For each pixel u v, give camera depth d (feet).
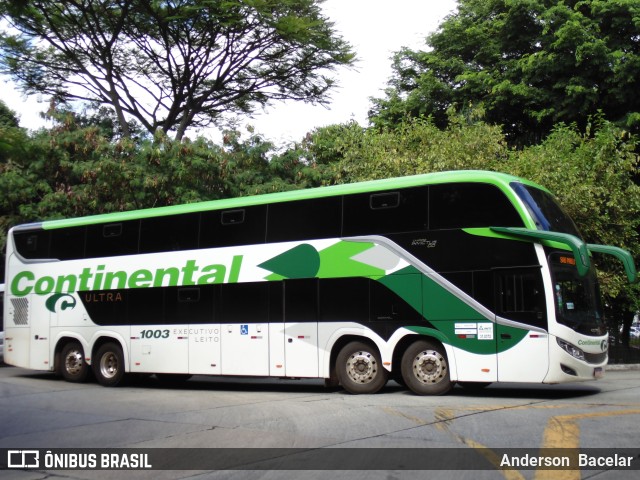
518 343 38.24
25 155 45.29
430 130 73.15
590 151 67.82
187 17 81.35
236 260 47.91
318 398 42.01
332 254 44.29
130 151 79.92
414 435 28.22
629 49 86.99
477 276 39.75
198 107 93.25
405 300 41.57
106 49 86.94
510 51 98.89
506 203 39.60
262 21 83.20
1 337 76.28
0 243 79.87
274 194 47.62
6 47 85.15
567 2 92.32
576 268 40.01
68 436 31.30
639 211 69.15
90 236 56.24
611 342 76.64
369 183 44.21
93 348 54.70
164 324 50.52
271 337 45.65
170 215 51.85
